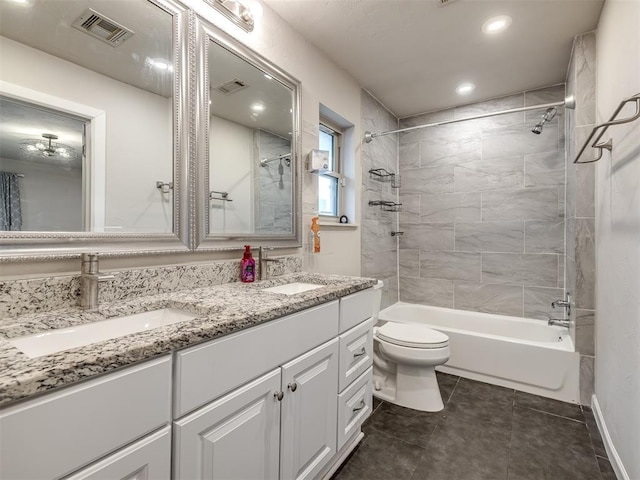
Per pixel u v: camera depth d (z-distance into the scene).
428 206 3.16
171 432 0.75
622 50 1.40
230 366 0.88
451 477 1.40
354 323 1.51
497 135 2.84
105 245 1.07
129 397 0.66
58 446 0.56
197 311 1.04
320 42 2.03
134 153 1.16
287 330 1.08
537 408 1.97
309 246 2.03
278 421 1.05
